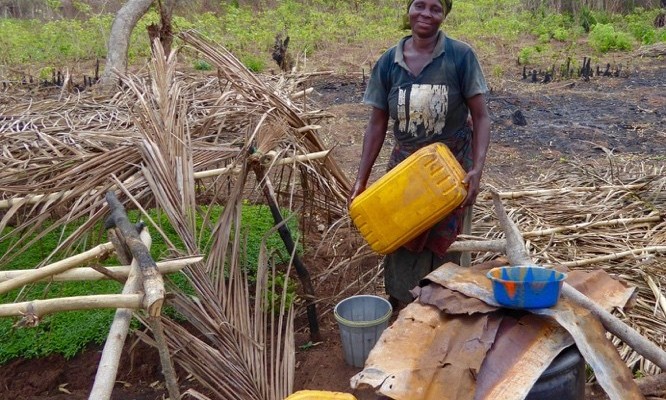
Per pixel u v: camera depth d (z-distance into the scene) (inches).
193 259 96.4
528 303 90.0
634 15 721.0
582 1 751.7
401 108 130.0
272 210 140.3
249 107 147.6
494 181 245.1
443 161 120.9
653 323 139.2
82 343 140.6
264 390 111.2
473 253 172.2
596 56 539.8
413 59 128.0
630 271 160.6
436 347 89.6
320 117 164.7
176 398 86.7
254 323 122.0
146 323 110.0
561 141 303.4
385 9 699.4
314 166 150.8
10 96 201.3
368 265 179.8
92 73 459.5
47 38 530.0
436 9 122.9
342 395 88.8
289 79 195.5
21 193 126.1
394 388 84.8
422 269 135.6
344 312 136.2
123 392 130.3
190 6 732.7
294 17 645.9
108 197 102.1
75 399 127.6
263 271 135.0
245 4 796.6
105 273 91.6
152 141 130.6
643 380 114.6
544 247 173.0
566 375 88.4
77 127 153.4
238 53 524.4
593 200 202.2
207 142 144.3
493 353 87.3
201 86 183.9
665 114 349.1
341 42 595.2
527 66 503.5
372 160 140.4
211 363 109.4
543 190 209.9
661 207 193.6
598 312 94.4
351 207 125.5
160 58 158.1
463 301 95.4
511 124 336.2
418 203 120.8
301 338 147.9
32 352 138.2
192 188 127.6
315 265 179.3
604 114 353.1
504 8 700.0
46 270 94.2
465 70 125.6
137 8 285.1
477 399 82.3
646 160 266.8
